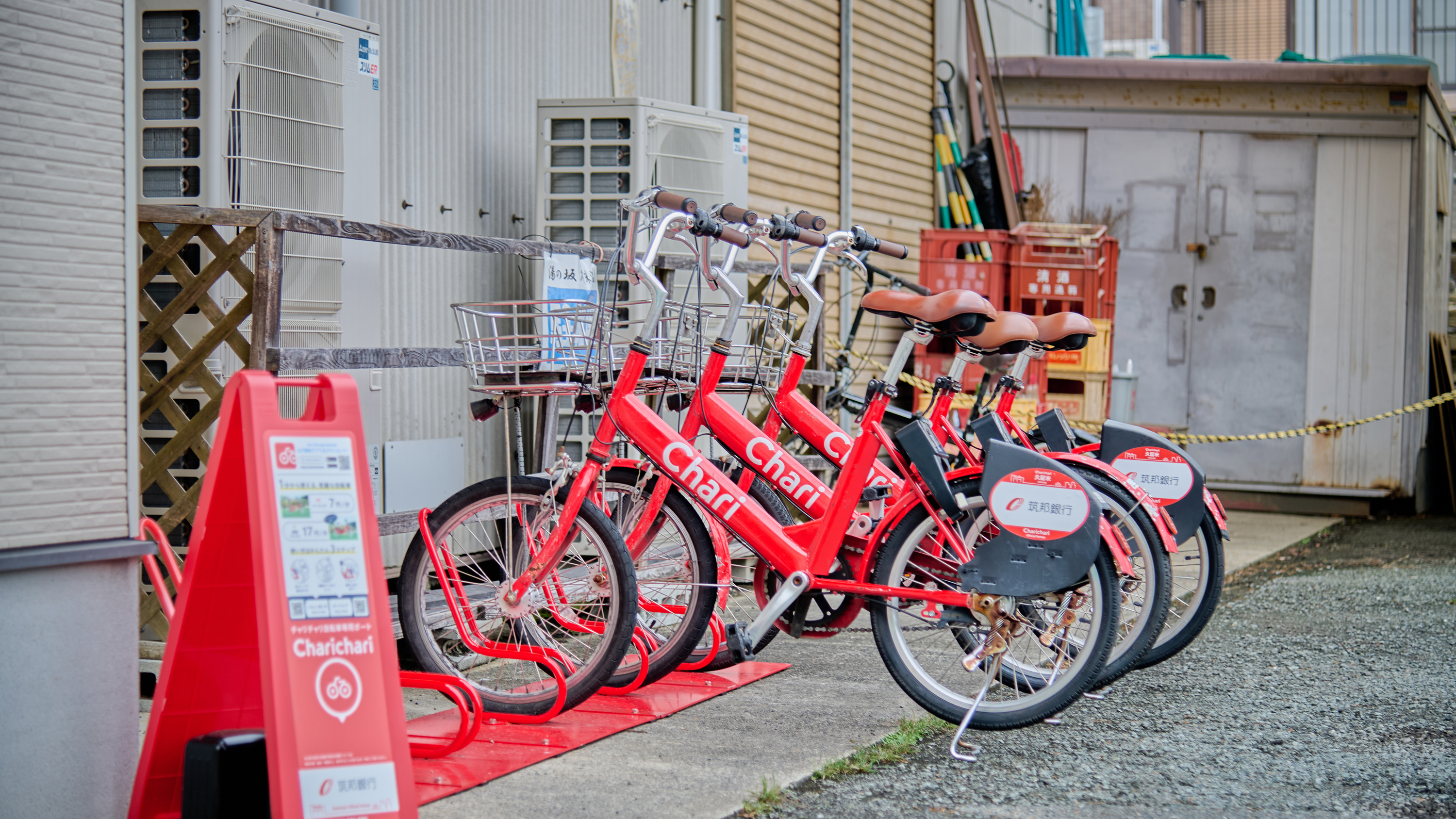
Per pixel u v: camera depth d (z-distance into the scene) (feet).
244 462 8.50
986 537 11.91
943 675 13.33
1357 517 33.30
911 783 10.87
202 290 12.92
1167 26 65.82
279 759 7.91
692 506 12.71
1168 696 14.01
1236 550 26.71
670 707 12.94
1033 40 41.06
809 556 12.01
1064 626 11.66
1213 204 34.32
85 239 8.91
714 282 12.71
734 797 10.34
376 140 15.65
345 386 8.71
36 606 8.58
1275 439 34.06
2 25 8.43
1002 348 13.55
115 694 9.02
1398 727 12.81
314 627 8.19
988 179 33.91
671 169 19.74
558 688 11.91
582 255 16.21
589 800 10.21
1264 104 33.71
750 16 25.95
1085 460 13.04
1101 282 29.01
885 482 13.01
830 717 12.86
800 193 27.86
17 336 8.52
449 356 13.96
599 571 12.64
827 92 28.81
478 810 9.91
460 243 14.23
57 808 8.69
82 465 8.88
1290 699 13.93
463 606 12.57
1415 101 32.58
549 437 15.70
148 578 13.60
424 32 17.95
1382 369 33.22
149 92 13.82
